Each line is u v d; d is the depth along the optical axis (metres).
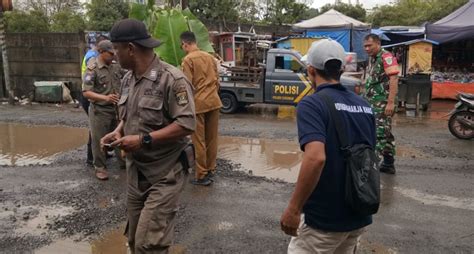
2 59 13.48
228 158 6.93
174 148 2.88
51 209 4.86
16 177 5.98
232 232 4.27
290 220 2.36
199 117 5.42
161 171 2.84
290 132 8.96
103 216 4.67
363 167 2.37
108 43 5.68
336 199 2.41
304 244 2.53
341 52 2.54
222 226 4.41
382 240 4.13
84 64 6.82
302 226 2.52
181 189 2.91
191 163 2.99
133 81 2.90
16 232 4.27
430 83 11.25
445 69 15.55
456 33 13.58
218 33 16.39
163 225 2.81
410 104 11.38
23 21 17.88
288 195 5.30
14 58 14.09
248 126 9.66
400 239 4.16
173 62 6.38
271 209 4.86
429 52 13.27
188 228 4.36
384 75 5.80
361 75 12.67
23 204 5.00
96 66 5.68
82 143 7.94
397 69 5.71
